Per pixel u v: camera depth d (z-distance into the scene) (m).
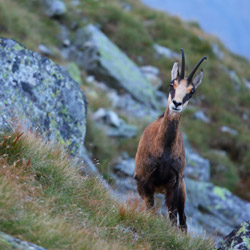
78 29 70.12
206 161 56.03
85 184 21.03
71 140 26.45
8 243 13.45
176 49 79.31
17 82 24.47
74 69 57.28
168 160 23.72
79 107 27.58
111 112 52.84
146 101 62.41
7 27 58.09
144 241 19.66
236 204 50.84
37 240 14.66
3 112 22.77
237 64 88.31
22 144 19.91
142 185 24.62
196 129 64.38
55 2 71.62
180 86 23.19
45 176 19.44
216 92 73.50
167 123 23.33
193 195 48.72
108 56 63.41
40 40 60.22
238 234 20.41
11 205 15.27
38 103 25.16
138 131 54.44
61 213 17.77
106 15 77.50
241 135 66.56
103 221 19.00
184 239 21.17
